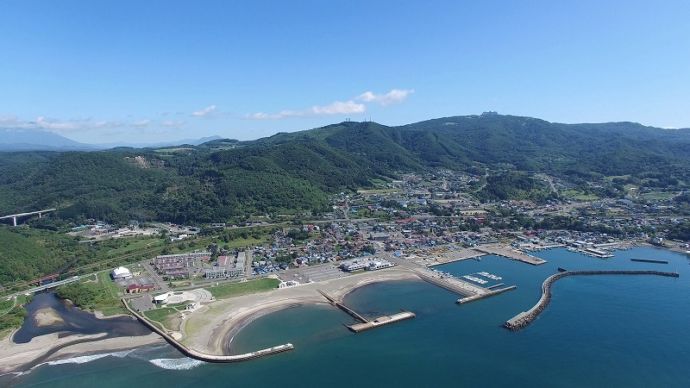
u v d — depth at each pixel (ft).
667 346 596.70
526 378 522.47
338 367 545.44
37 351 579.89
